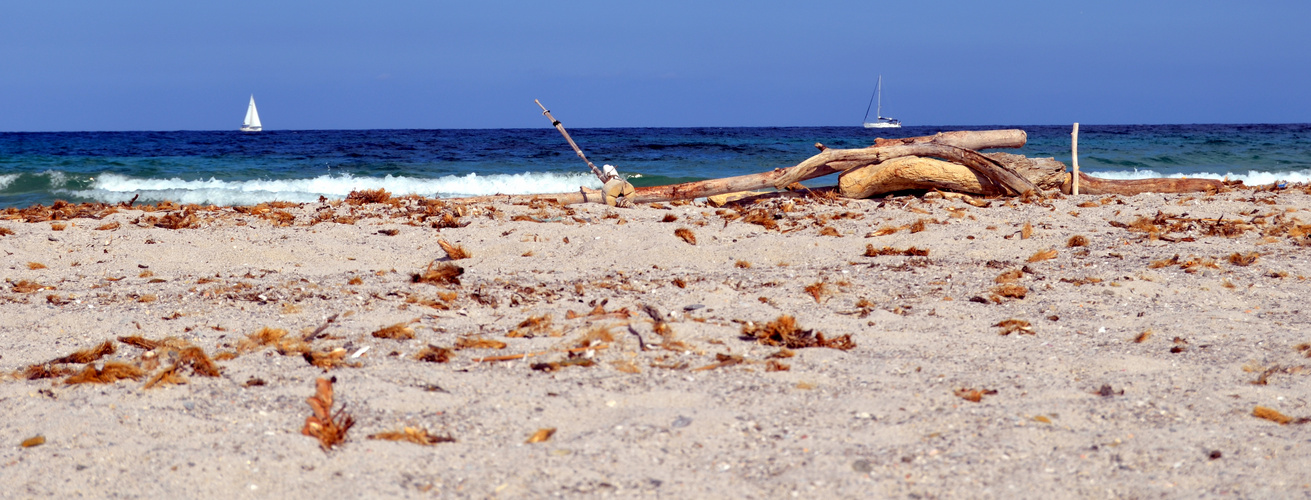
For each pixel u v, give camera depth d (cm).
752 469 316
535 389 407
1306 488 290
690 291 631
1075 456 323
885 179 1177
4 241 820
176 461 317
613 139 4731
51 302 605
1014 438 340
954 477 307
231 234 882
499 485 303
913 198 1146
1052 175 1233
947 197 1136
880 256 778
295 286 647
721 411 376
